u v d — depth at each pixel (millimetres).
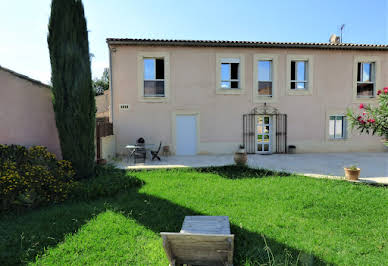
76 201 4043
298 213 3439
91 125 5508
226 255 1821
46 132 5668
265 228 2932
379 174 5773
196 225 2521
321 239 2658
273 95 9805
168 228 2941
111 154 8617
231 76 9773
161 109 9336
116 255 2346
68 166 4926
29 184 3646
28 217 3279
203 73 9430
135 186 4973
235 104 9672
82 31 5336
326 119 10055
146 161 7922
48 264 2195
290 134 9938
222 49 9453
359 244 2555
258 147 9914
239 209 3586
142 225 3033
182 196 4227
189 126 9531
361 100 10141
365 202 3840
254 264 2178
